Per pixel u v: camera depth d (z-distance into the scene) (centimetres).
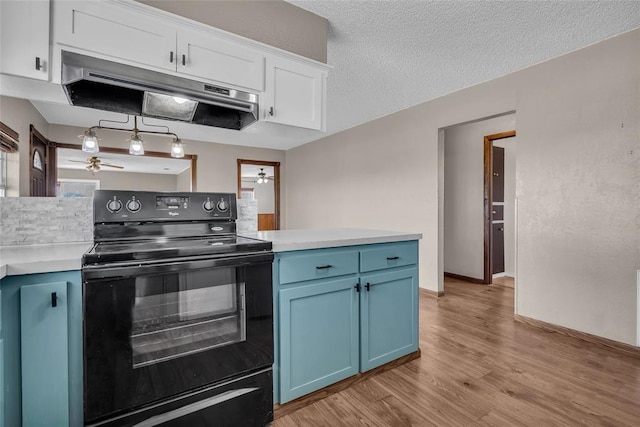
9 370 102
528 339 245
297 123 202
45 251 128
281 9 200
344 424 150
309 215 611
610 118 232
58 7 135
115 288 115
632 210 222
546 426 147
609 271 232
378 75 304
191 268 128
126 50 148
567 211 254
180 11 169
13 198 149
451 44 248
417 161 388
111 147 516
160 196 161
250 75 183
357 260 180
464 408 161
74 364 112
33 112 382
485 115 315
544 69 271
